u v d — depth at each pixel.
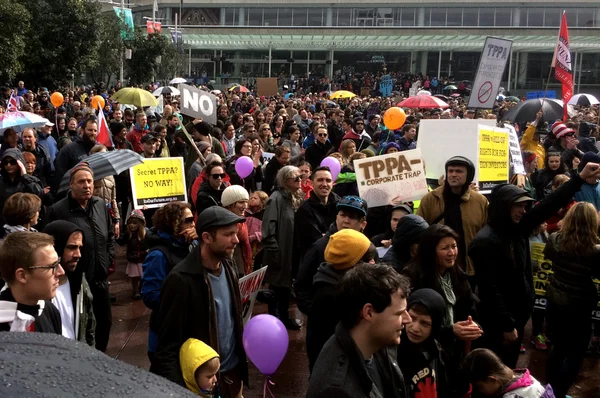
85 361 1.36
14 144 9.10
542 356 6.43
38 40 27.25
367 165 6.51
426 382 3.51
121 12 36.06
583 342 5.01
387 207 6.82
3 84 24.02
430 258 4.07
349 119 14.05
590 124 14.55
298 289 4.50
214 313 3.64
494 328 4.66
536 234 6.63
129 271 7.76
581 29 44.53
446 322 4.07
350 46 52.88
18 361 1.30
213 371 3.42
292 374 5.86
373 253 3.88
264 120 15.57
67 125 14.02
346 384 2.54
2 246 3.27
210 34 48.59
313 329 4.00
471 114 17.16
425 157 6.90
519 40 46.47
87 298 4.30
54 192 8.58
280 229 6.54
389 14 56.06
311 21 57.38
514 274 4.79
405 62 55.69
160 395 1.26
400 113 11.38
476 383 3.82
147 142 9.20
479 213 5.58
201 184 6.88
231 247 3.63
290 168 6.60
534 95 33.28
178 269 3.62
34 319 3.28
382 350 2.90
